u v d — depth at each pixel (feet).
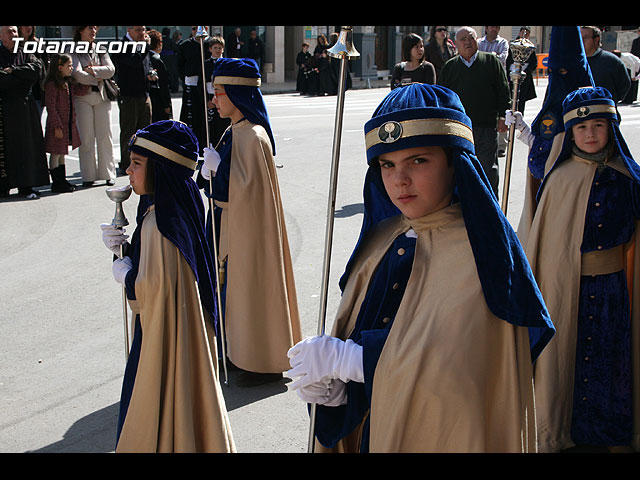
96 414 14.60
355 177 35.58
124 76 36.70
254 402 15.05
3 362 16.96
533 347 7.45
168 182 10.41
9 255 25.05
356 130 50.55
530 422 6.98
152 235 10.21
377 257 7.64
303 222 27.89
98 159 35.37
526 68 34.91
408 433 6.70
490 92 26.48
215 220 15.97
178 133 10.46
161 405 10.16
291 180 35.14
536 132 14.37
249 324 15.44
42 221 29.22
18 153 32.55
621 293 12.10
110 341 18.08
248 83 15.78
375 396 6.92
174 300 10.12
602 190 12.06
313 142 45.83
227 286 15.66
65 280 22.47
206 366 10.48
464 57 26.68
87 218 29.55
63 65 32.86
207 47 37.99
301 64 79.66
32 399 15.24
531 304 6.64
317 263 23.20
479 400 6.51
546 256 12.41
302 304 19.80
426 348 6.62
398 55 100.83
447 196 7.11
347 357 7.25
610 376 12.16
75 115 34.19
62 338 18.26
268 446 13.28
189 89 38.55
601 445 12.42
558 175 12.46
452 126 6.80
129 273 10.52
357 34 90.43
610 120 12.02
